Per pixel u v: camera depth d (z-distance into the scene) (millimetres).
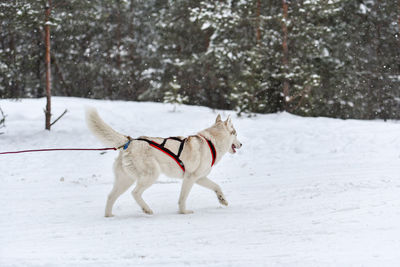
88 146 12992
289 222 4801
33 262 3312
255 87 18906
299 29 20000
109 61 28859
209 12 19891
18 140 13344
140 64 29016
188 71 25734
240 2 20500
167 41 26734
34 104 18172
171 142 5750
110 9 26531
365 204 5543
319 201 5969
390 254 3383
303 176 8680
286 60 20172
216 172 9984
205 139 6141
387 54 26906
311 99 19734
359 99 25125
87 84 29203
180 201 5746
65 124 15570
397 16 25250
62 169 10320
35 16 13992
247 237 4172
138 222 5062
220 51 21125
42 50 26766
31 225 4902
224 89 27188
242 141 13797
